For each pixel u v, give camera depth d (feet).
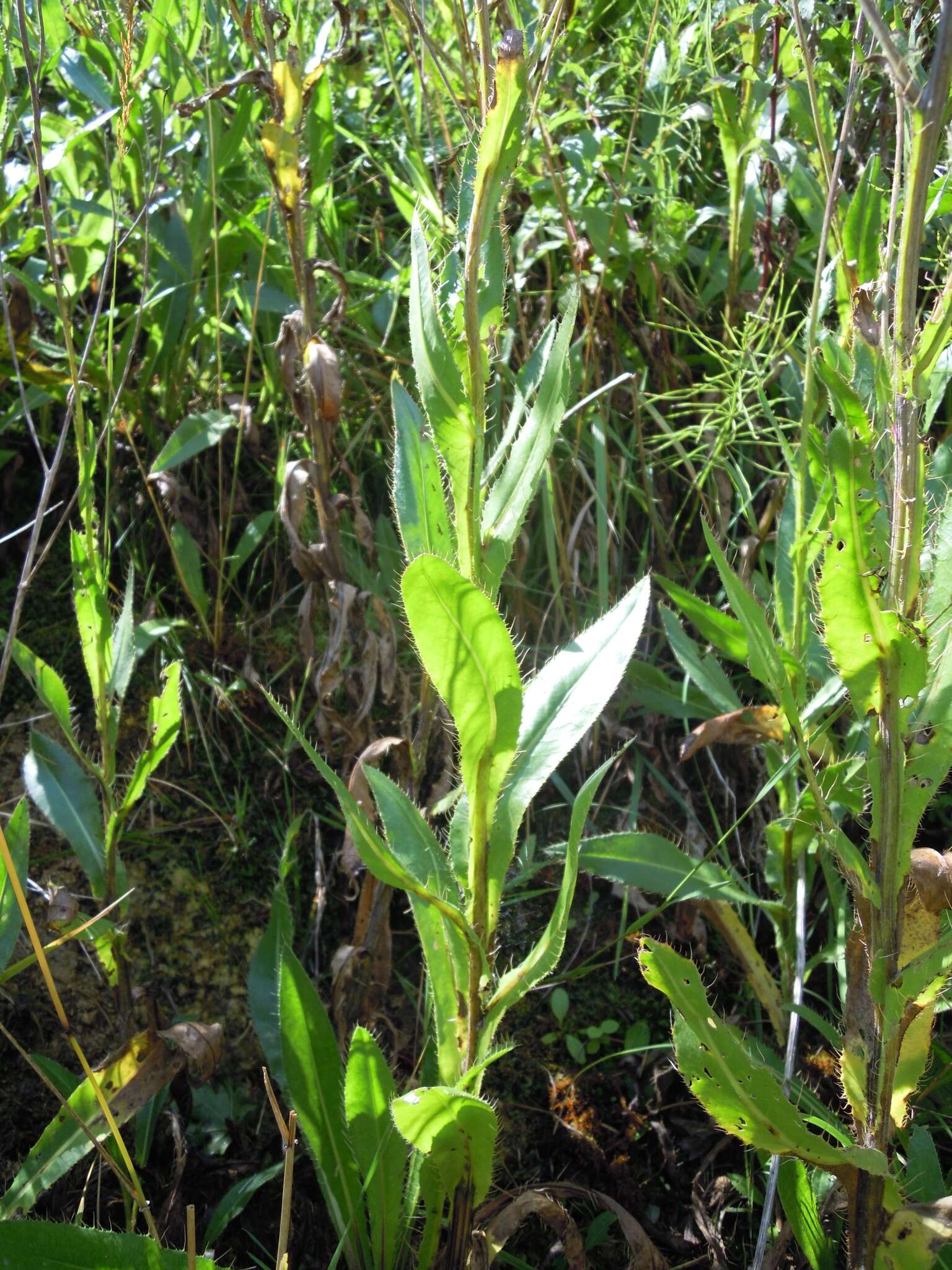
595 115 3.42
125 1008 2.74
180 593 3.48
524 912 3.19
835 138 3.32
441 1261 2.39
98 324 3.50
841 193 2.88
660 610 3.05
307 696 3.37
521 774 2.28
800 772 2.81
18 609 2.55
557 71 3.58
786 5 2.97
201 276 3.49
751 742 2.79
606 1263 2.80
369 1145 2.43
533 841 2.99
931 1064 2.79
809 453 2.55
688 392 3.27
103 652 2.64
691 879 2.71
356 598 3.06
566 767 3.32
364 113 3.80
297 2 3.13
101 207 3.16
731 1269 2.77
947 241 2.89
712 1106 2.16
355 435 3.55
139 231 3.36
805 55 2.33
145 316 3.52
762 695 3.33
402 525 2.24
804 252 3.39
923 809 2.14
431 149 3.25
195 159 3.67
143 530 3.51
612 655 2.31
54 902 2.57
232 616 3.47
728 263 3.56
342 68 3.70
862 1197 2.23
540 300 3.65
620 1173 2.89
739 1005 3.10
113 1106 2.42
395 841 2.33
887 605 2.09
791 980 2.90
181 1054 2.47
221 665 3.38
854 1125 2.39
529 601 3.43
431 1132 2.18
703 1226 2.80
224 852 3.18
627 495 3.46
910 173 1.97
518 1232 2.81
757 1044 2.73
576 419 3.42
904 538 2.06
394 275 3.67
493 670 2.00
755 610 2.36
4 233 3.44
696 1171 2.90
